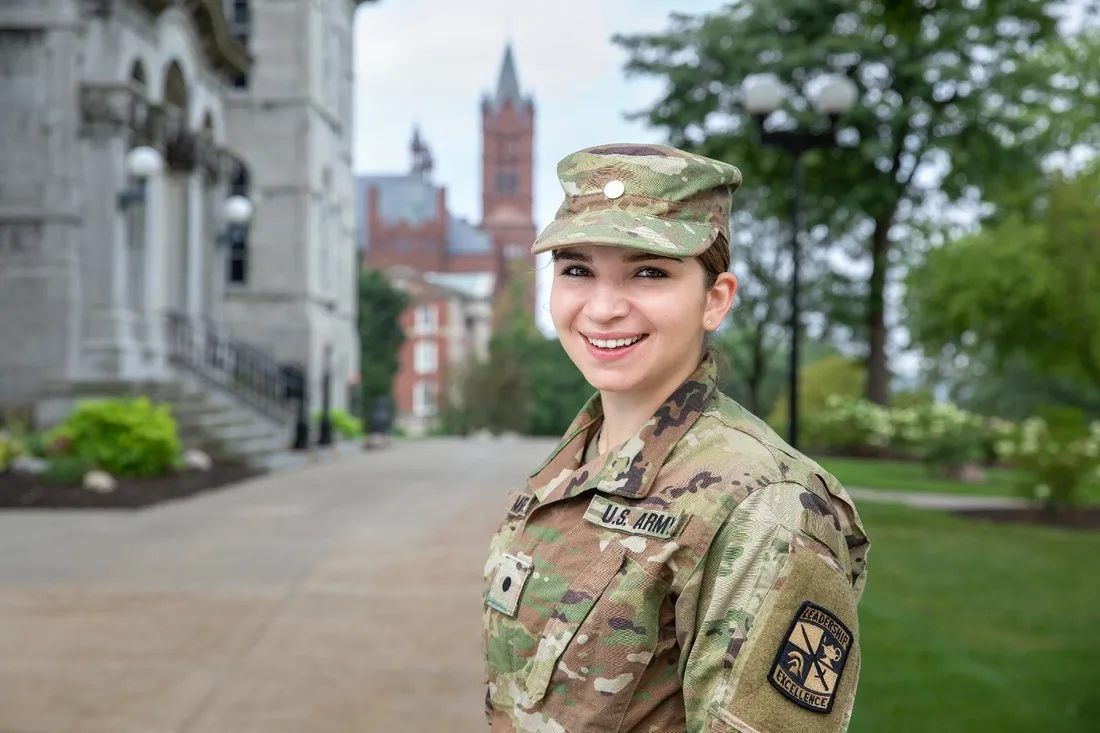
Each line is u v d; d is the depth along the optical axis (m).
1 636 6.34
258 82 30.42
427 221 118.06
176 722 4.80
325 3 32.81
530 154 137.88
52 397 16.97
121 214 17.73
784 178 31.45
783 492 1.35
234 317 30.30
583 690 1.37
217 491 15.10
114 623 6.69
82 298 17.53
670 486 1.41
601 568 1.39
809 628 1.29
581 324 1.51
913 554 9.71
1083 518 13.32
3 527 11.05
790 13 30.19
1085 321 24.56
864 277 33.72
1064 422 13.43
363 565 8.88
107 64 17.80
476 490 15.52
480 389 51.28
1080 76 29.98
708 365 1.54
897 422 26.19
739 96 29.72
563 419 62.62
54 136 17.31
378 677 5.55
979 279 27.20
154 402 17.33
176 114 20.02
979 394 49.03
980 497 16.56
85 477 13.64
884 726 4.32
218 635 6.42
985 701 4.67
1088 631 6.34
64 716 4.87
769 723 1.26
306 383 23.17
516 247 136.75
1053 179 24.02
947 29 28.44
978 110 29.50
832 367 39.25
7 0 17.31
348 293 36.62
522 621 1.45
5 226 17.30
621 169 1.46
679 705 1.37
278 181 30.42
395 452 26.50
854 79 30.02
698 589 1.34
